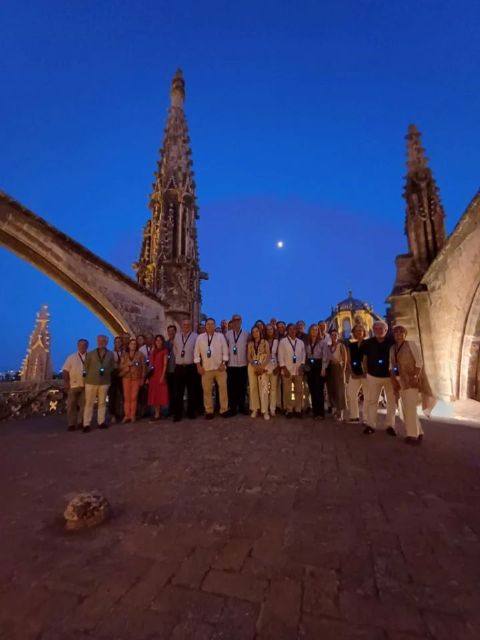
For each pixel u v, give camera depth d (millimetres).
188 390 7910
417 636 1638
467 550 2381
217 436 5895
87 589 1989
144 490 3549
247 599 1894
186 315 15625
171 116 19438
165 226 16625
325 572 2135
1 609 1834
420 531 2646
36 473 4133
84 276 10023
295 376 7504
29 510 3111
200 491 3496
